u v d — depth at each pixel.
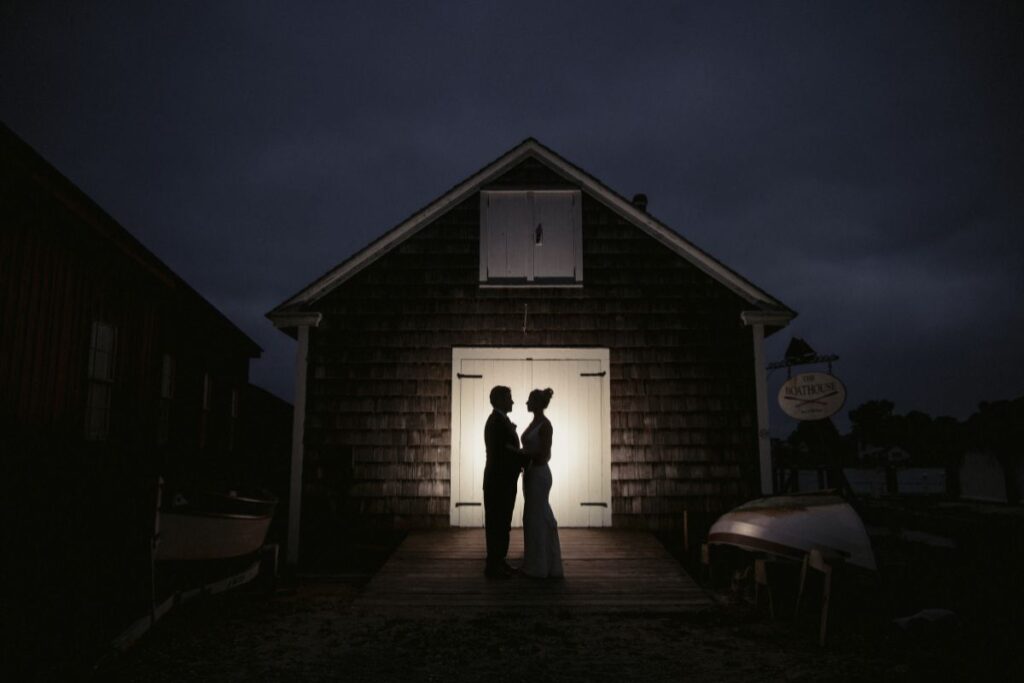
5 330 5.77
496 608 6.64
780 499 7.90
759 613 6.86
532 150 10.87
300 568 9.78
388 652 5.41
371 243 10.50
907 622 6.07
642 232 10.69
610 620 6.33
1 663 5.31
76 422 6.94
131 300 8.28
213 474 13.87
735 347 10.33
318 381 10.20
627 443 10.09
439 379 10.24
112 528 7.57
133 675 4.93
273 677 4.85
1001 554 10.12
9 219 5.82
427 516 9.91
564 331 10.37
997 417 20.33
